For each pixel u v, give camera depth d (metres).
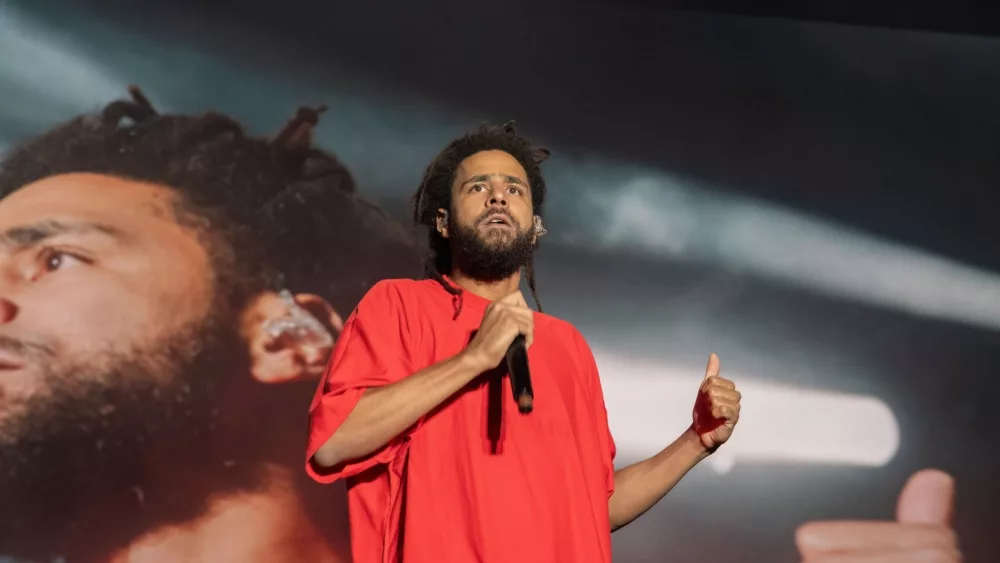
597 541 5.33
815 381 13.54
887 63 14.69
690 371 13.38
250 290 12.47
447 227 6.53
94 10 12.90
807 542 12.88
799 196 14.13
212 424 11.93
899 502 13.18
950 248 14.17
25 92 12.47
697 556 12.71
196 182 12.65
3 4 12.66
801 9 14.63
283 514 11.82
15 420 11.52
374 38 13.71
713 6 14.58
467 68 13.89
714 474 13.02
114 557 11.38
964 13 14.55
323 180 13.09
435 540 5.09
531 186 6.94
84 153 12.45
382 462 5.27
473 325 5.79
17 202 12.12
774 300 13.74
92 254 12.12
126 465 11.62
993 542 13.12
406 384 5.18
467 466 5.25
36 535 11.30
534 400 5.62
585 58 14.20
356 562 5.24
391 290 5.89
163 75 12.94
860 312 13.83
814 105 14.45
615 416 13.14
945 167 14.43
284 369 12.29
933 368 13.72
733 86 14.38
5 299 11.80
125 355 11.92
